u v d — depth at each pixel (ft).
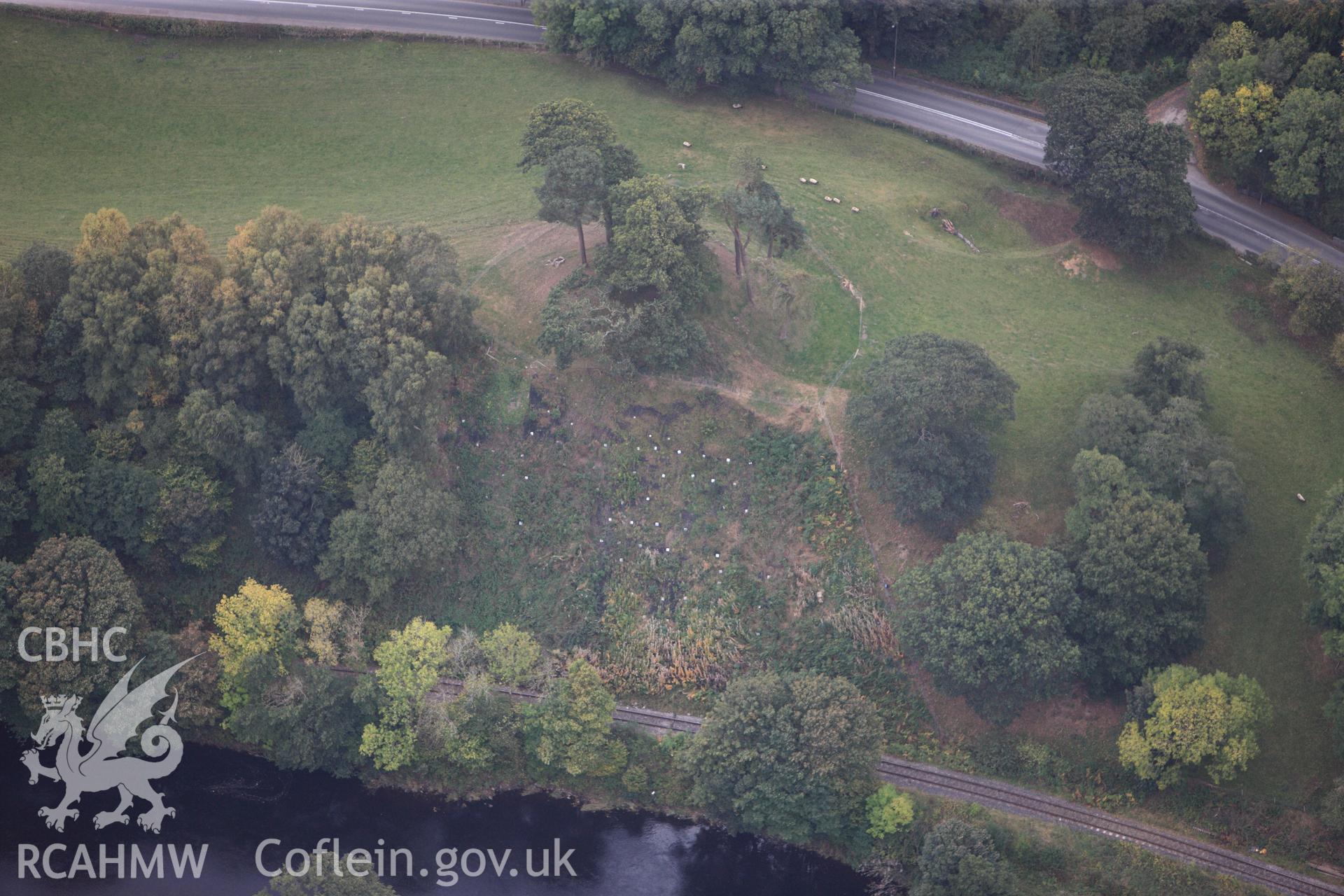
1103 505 426.10
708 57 560.20
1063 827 416.46
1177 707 402.31
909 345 447.83
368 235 465.47
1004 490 456.45
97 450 451.12
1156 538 415.03
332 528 444.96
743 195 468.75
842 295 508.12
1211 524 432.66
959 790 424.46
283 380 455.63
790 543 459.32
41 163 558.15
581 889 415.64
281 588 443.73
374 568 441.27
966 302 512.22
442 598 458.50
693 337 469.16
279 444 460.55
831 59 554.87
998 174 558.15
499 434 479.41
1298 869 406.00
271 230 468.34
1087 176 510.17
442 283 465.06
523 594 459.32
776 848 422.00
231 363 453.17
